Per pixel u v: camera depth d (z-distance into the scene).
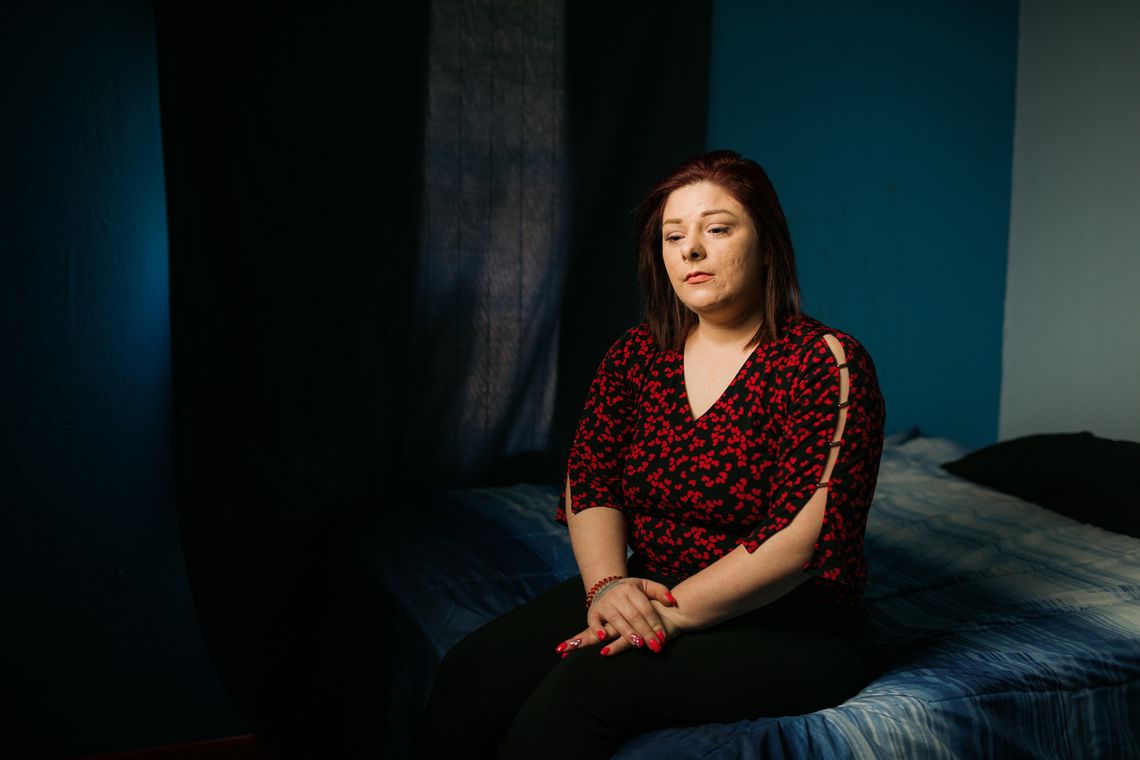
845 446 1.38
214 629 2.48
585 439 1.69
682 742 1.28
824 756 1.29
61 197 2.41
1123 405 3.09
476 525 2.38
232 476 2.46
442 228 2.68
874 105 3.31
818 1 3.20
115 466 2.51
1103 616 1.78
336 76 2.51
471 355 2.75
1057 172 3.30
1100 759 1.51
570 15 2.78
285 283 2.49
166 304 2.53
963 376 3.52
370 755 2.01
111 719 2.56
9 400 2.40
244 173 2.42
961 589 1.95
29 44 2.35
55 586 2.48
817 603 1.47
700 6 2.93
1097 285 3.16
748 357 1.51
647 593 1.44
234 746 2.65
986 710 1.44
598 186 2.84
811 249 3.28
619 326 2.89
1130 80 3.01
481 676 1.51
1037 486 2.61
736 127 3.14
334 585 2.43
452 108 2.67
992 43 3.42
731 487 1.46
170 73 2.32
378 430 2.63
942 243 3.44
